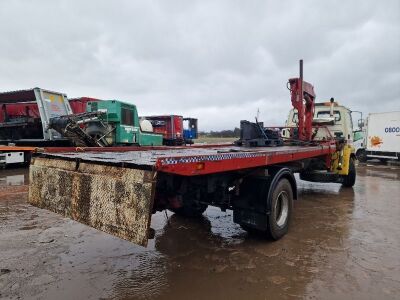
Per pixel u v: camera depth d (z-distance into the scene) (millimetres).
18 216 5754
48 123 11938
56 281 3357
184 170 2957
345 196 8258
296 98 8188
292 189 5156
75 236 4723
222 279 3477
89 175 3127
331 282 3420
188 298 3088
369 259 4039
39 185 3779
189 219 5773
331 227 5410
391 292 3215
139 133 13609
